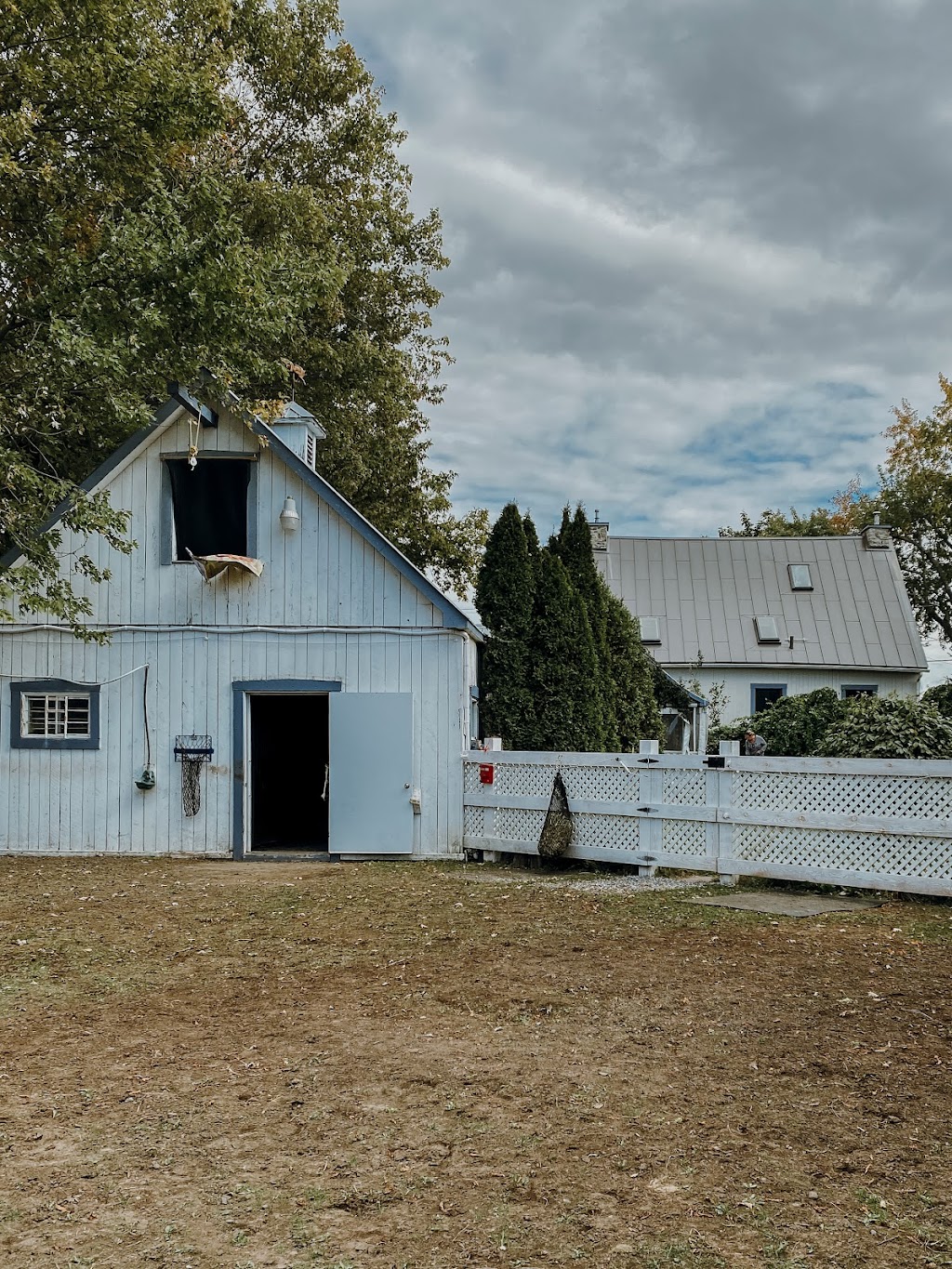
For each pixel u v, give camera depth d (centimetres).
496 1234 376
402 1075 546
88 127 1473
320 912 1018
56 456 1831
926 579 4097
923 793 1031
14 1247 370
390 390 2555
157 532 1477
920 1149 444
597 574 1955
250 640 1462
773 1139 457
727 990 706
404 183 2647
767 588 3244
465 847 1419
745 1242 368
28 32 1398
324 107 2458
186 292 1338
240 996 712
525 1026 630
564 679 1714
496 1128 473
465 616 1428
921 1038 595
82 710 1485
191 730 1459
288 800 2061
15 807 1468
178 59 1597
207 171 1750
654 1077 539
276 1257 362
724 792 1165
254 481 1474
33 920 976
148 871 1313
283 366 1573
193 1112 497
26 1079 545
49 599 1382
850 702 1762
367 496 2689
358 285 2492
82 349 1227
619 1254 361
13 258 1425
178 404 1446
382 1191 411
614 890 1130
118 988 734
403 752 1430
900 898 1055
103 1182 422
